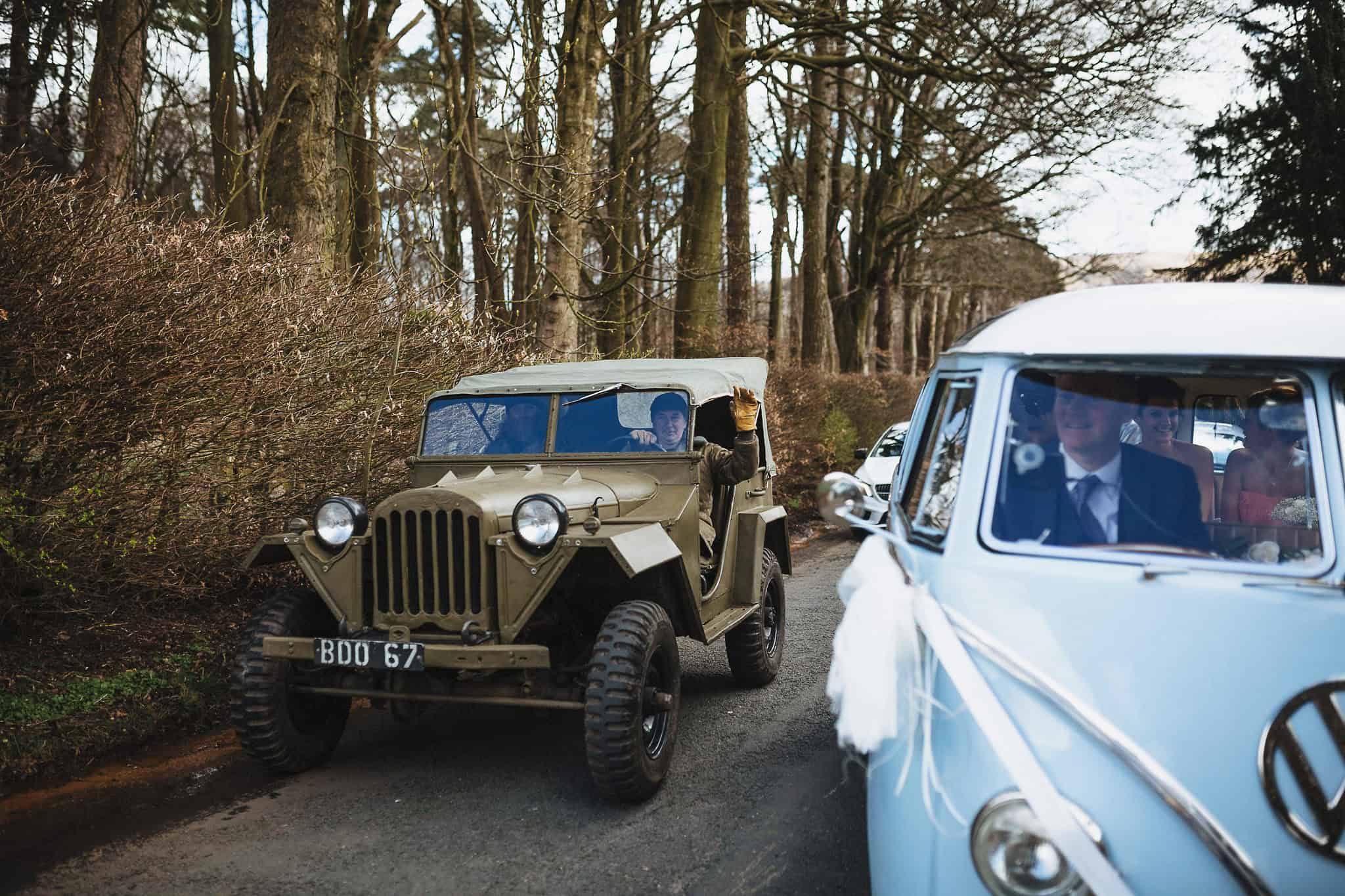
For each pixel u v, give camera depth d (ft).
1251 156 90.12
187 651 19.53
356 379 22.98
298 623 15.23
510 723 18.37
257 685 14.58
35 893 11.44
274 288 20.62
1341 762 6.97
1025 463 8.93
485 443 18.24
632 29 57.98
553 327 38.37
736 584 19.65
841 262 103.86
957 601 8.14
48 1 51.11
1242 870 6.79
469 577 13.88
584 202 37.40
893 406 91.81
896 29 53.98
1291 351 8.54
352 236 45.80
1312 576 7.93
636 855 12.57
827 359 84.69
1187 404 9.86
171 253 17.76
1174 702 7.30
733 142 66.69
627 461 17.46
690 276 49.06
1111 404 9.04
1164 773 7.07
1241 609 7.61
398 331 24.00
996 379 9.23
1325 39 82.99
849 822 13.65
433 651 13.60
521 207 42.11
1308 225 84.74
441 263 34.50
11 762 14.87
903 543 9.41
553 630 15.71
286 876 11.92
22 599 17.42
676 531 16.01
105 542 17.62
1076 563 8.29
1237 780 7.02
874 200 101.14
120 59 42.34
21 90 51.37
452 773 15.56
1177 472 9.11
